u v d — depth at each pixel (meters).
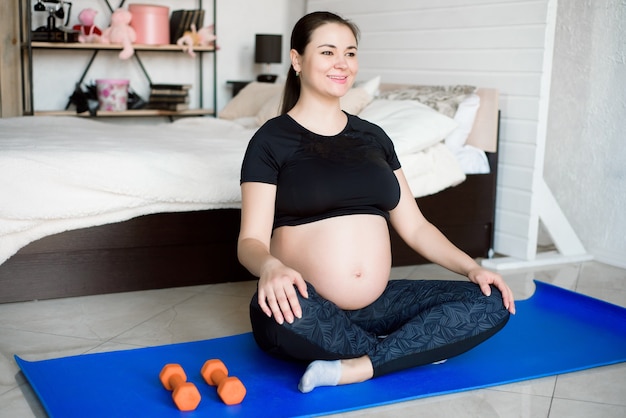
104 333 2.36
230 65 5.23
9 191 2.49
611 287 3.08
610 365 2.17
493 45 3.57
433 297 2.07
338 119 2.08
